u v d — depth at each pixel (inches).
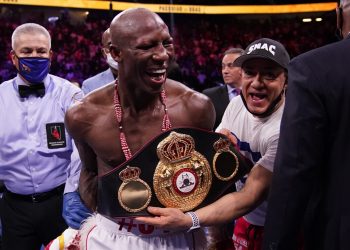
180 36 530.3
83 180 55.4
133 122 48.5
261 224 74.1
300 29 549.3
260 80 59.9
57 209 91.0
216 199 50.8
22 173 88.9
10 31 436.5
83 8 479.2
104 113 49.4
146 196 46.6
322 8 538.9
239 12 549.0
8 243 91.9
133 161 45.9
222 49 515.2
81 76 417.7
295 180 47.2
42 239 92.8
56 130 89.7
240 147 68.7
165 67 43.4
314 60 48.0
